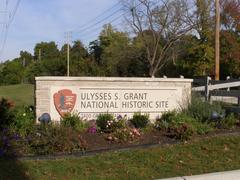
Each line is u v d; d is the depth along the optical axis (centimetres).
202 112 1380
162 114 1448
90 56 8956
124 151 1034
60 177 834
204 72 4316
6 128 1054
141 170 895
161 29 5241
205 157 1009
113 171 881
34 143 997
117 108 1442
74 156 980
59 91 1380
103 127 1241
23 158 948
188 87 1527
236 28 4897
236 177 533
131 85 1458
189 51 4491
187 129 1163
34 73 8756
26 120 1111
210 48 4281
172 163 956
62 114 1379
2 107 1140
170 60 5481
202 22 5084
